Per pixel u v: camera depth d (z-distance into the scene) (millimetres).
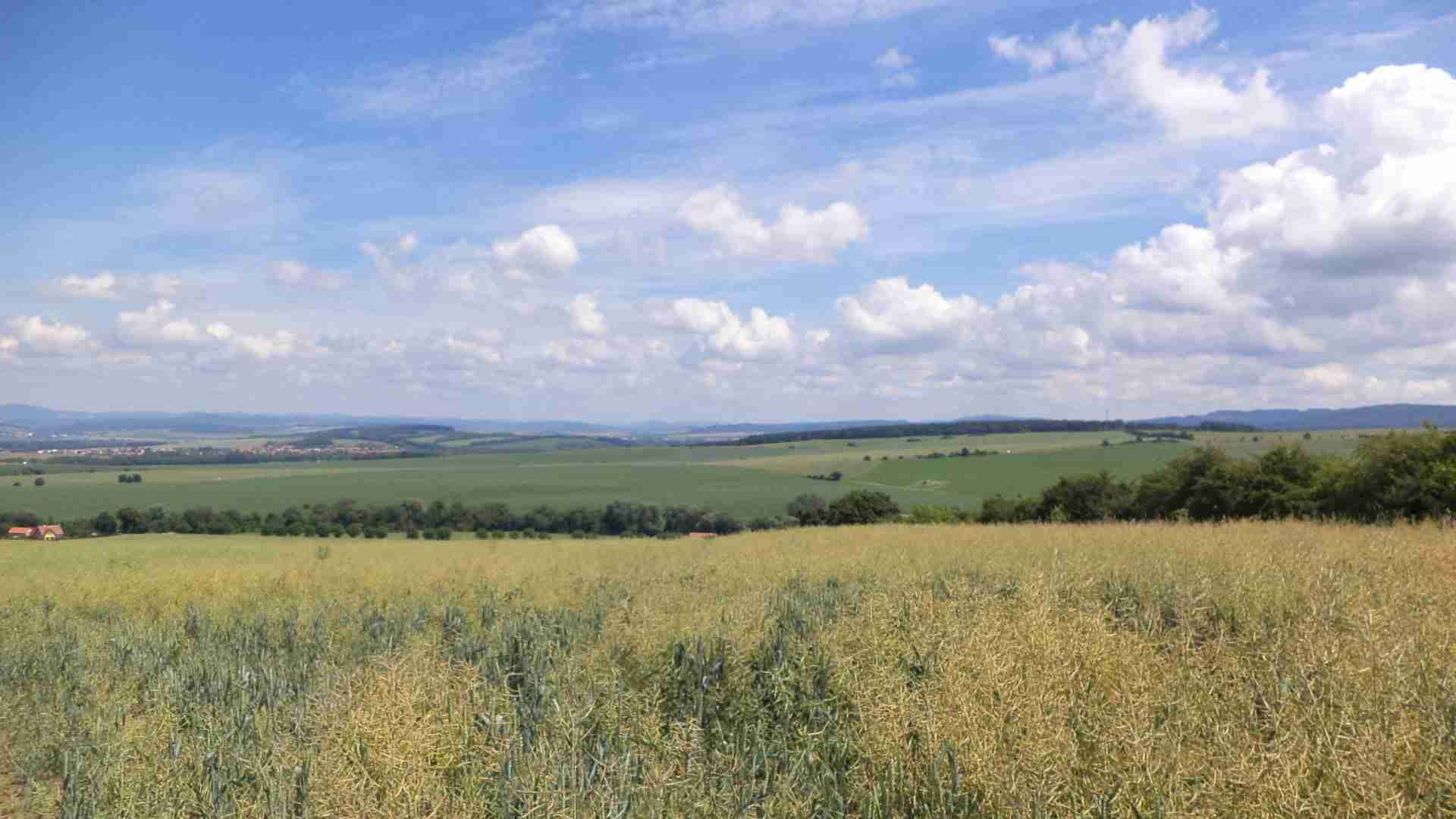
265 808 6234
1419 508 32188
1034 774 5074
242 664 10195
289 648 12750
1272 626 8477
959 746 5508
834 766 6605
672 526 87750
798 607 10812
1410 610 8367
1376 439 34375
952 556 17547
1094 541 19656
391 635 13039
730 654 8664
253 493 104312
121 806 6602
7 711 9266
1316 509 37031
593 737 7199
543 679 8695
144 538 55875
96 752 7855
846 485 107750
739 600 11062
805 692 7773
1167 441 122375
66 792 7070
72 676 11000
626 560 23812
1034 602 8547
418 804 5430
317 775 6020
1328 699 5766
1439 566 11773
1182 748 5238
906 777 5668
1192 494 44031
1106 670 6559
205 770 6953
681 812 5812
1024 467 104938
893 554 18406
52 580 20781
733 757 6730
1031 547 18906
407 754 5848
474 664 9734
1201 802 4672
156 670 11008
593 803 5656
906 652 7520
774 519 85062
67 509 85875
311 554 32062
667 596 12297
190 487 110250
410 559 27328
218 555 32375
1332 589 9484
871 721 6320
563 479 121375
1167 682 6461
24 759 8016
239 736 7676
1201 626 9000
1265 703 5852
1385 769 4656
